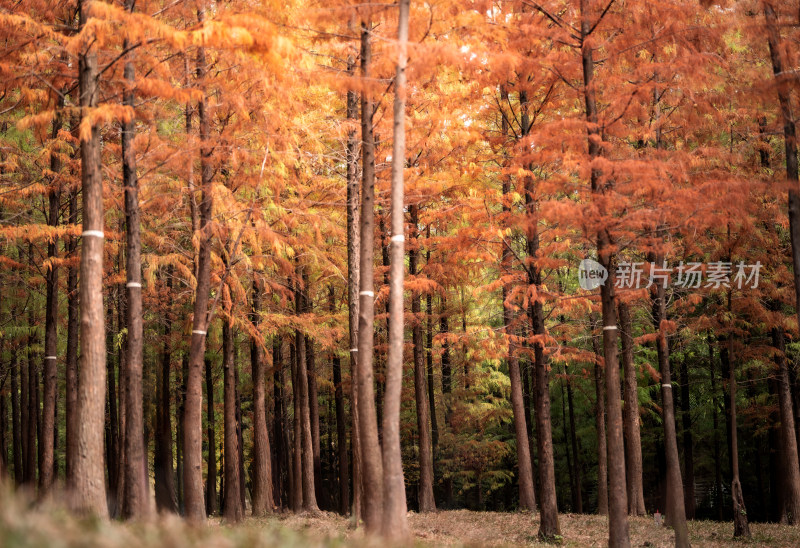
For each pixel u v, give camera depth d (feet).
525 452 76.48
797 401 79.66
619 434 44.37
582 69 48.06
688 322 70.54
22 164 53.57
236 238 47.24
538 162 46.42
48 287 57.77
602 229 43.60
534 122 55.47
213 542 21.53
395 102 37.50
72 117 48.14
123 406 74.43
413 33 39.99
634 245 48.29
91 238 35.37
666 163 43.14
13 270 60.44
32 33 37.50
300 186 56.29
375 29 46.21
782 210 56.59
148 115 43.32
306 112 54.95
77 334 58.03
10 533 17.13
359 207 56.24
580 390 101.35
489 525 63.82
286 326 66.08
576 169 43.34
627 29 45.78
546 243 56.95
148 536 21.91
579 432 111.24
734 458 60.54
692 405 105.70
